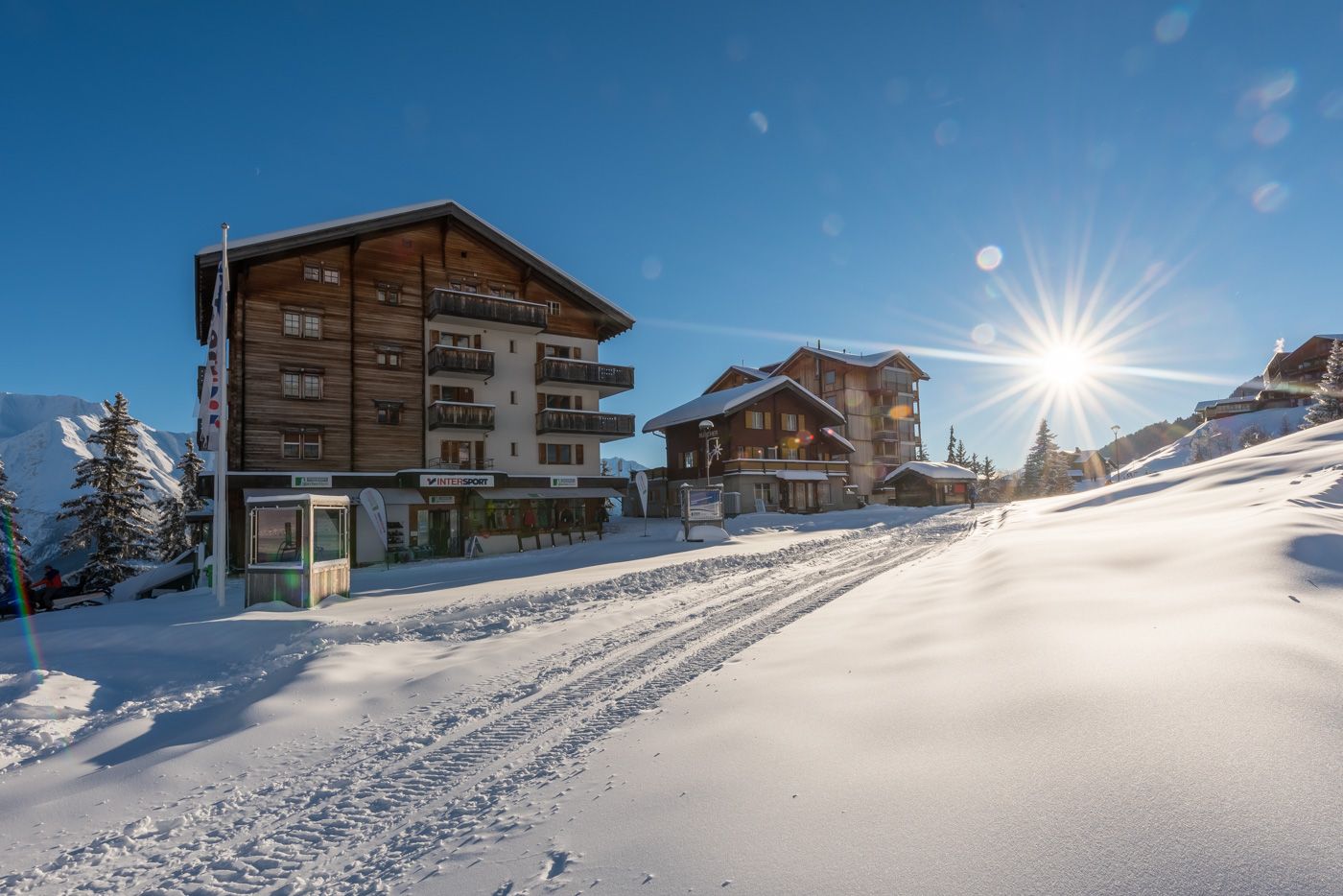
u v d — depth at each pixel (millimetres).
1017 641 5133
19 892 3453
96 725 6625
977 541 15891
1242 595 5398
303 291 29438
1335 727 3023
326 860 3547
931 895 2320
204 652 9766
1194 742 3053
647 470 50312
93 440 36656
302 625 10453
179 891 3371
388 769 4738
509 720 5504
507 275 34812
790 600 10094
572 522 35281
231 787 4676
